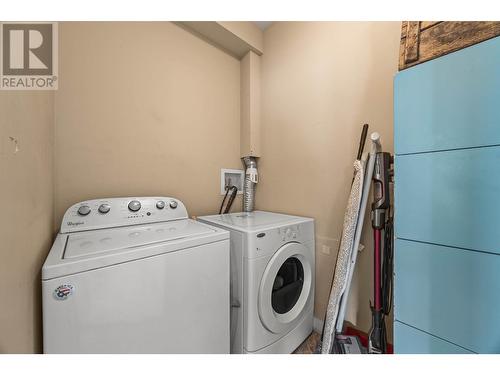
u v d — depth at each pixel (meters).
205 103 1.70
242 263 1.07
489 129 0.64
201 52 1.66
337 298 1.09
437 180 0.74
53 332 0.57
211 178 1.74
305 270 1.40
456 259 0.70
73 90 1.13
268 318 1.10
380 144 1.18
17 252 0.51
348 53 1.34
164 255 0.77
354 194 1.10
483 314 0.65
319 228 1.49
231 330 1.13
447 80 0.72
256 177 1.88
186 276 0.83
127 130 1.31
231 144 1.88
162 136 1.46
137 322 0.71
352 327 1.30
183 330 0.82
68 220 0.98
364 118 1.27
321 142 1.48
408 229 0.80
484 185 0.65
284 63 1.72
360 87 1.29
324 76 1.46
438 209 0.74
